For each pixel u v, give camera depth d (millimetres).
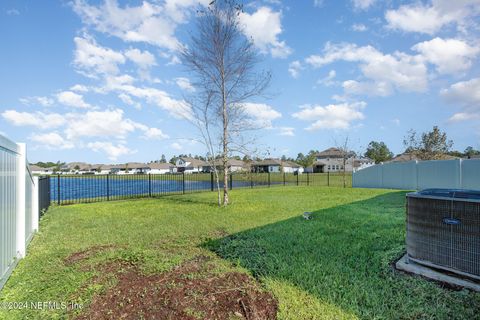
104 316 2229
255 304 2373
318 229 5125
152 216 6977
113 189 16391
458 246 2648
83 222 6363
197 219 6453
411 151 21750
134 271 3146
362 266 3213
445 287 2627
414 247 3031
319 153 55062
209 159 9492
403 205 8031
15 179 3607
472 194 2939
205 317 2189
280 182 23312
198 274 3033
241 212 7367
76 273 3150
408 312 2201
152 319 2170
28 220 4723
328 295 2500
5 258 3037
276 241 4371
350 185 19922
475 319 2086
